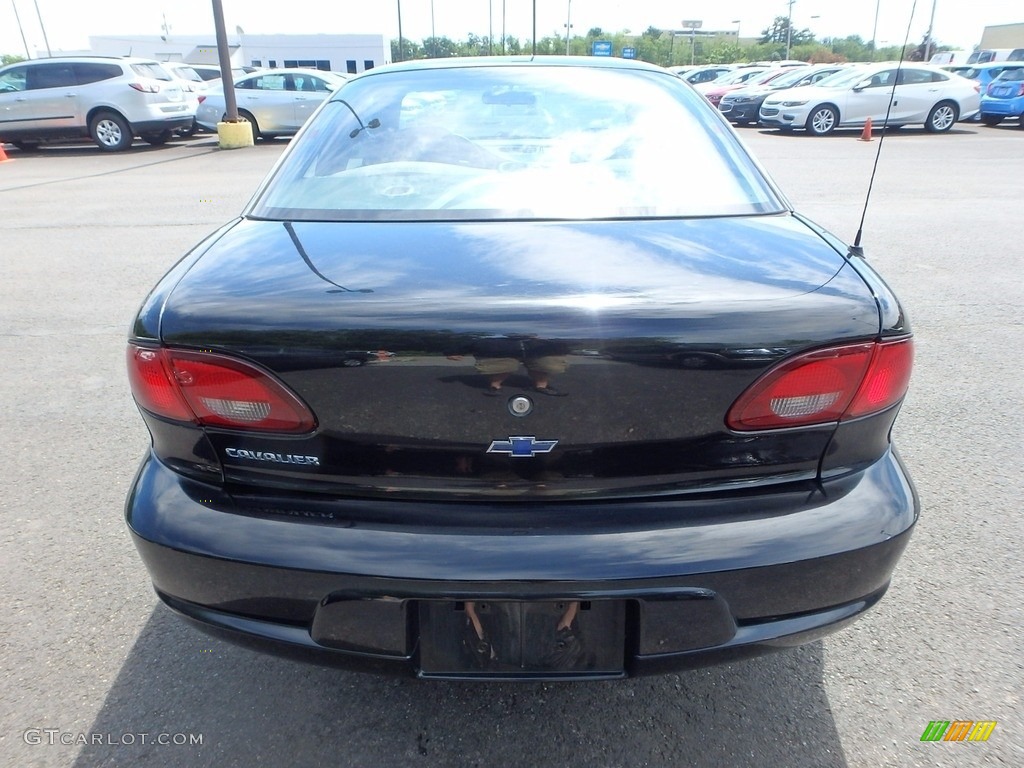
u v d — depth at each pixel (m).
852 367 1.49
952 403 3.60
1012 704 1.90
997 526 2.63
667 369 1.41
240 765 1.77
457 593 1.43
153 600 2.32
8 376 4.02
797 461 1.53
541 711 1.92
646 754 1.79
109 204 8.80
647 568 1.42
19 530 2.67
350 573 1.44
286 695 1.97
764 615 1.50
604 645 1.51
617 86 2.45
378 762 1.78
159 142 15.48
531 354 1.39
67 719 1.89
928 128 16.73
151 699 1.96
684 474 1.49
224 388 1.49
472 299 1.43
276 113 15.23
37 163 13.10
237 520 1.51
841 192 8.96
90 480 3.00
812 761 1.76
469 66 2.57
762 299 1.46
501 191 1.99
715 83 24.73
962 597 2.28
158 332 1.53
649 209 1.92
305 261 1.65
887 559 1.54
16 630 2.19
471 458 1.46
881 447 1.62
